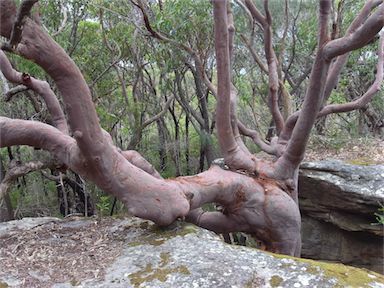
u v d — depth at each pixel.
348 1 7.93
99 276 2.94
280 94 7.05
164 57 6.21
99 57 7.20
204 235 3.50
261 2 8.71
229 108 4.54
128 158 4.38
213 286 2.78
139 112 7.57
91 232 3.70
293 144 4.66
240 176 4.52
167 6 5.51
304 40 8.76
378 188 5.79
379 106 9.09
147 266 3.02
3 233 3.77
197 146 10.14
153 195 3.43
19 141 3.38
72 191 8.28
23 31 2.53
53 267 3.10
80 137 3.03
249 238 7.50
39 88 4.25
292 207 4.64
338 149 7.26
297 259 3.13
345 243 6.39
